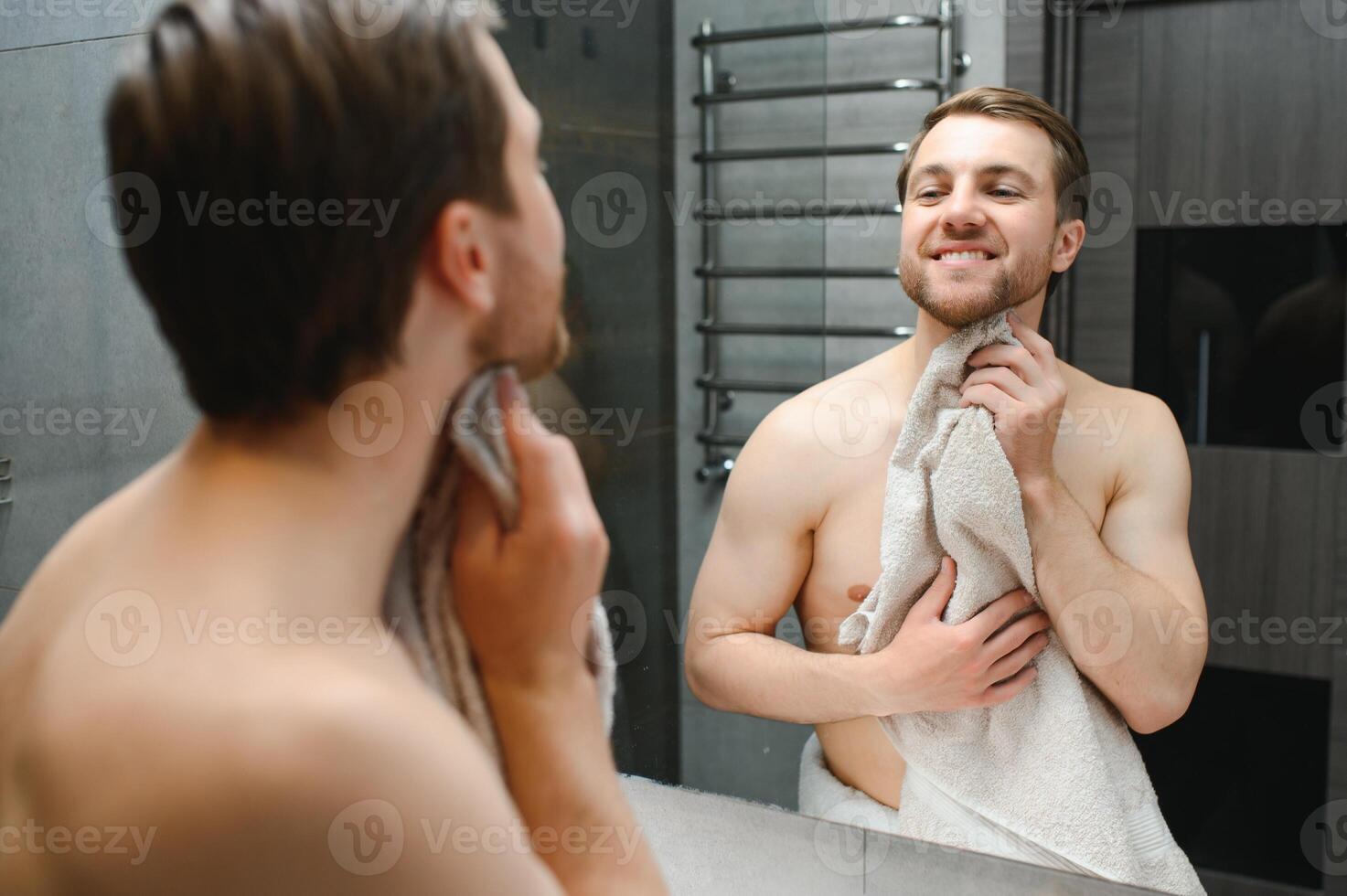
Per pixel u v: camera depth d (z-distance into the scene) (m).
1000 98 0.64
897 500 0.68
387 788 0.26
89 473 0.96
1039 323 0.65
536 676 0.38
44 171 0.93
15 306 0.97
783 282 0.73
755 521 0.73
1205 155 0.70
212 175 0.28
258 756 0.25
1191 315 0.71
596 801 0.39
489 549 0.37
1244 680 0.67
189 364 0.30
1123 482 0.65
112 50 0.88
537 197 0.34
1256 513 0.69
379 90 0.29
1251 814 0.64
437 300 0.32
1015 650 0.65
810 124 0.72
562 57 0.77
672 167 0.76
